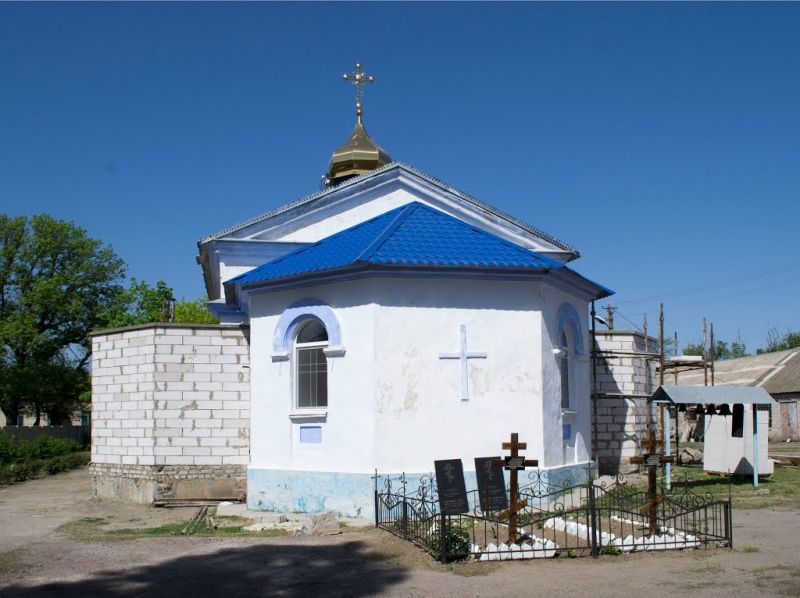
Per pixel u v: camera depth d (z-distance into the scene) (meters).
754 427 19.64
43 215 55.75
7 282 54.66
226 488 18.95
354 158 26.52
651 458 12.81
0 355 51.22
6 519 16.84
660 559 11.49
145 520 16.56
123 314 52.62
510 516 12.19
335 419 16.30
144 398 19.22
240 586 10.23
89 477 28.27
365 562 11.55
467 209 21.00
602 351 22.33
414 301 16.20
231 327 19.45
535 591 9.86
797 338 82.19
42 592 9.89
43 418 64.75
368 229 18.30
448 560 11.45
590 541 12.23
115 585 10.24
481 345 16.45
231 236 20.38
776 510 15.92
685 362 26.02
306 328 17.30
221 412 19.20
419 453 15.88
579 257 21.34
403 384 15.95
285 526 14.59
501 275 16.58
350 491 15.80
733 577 10.41
